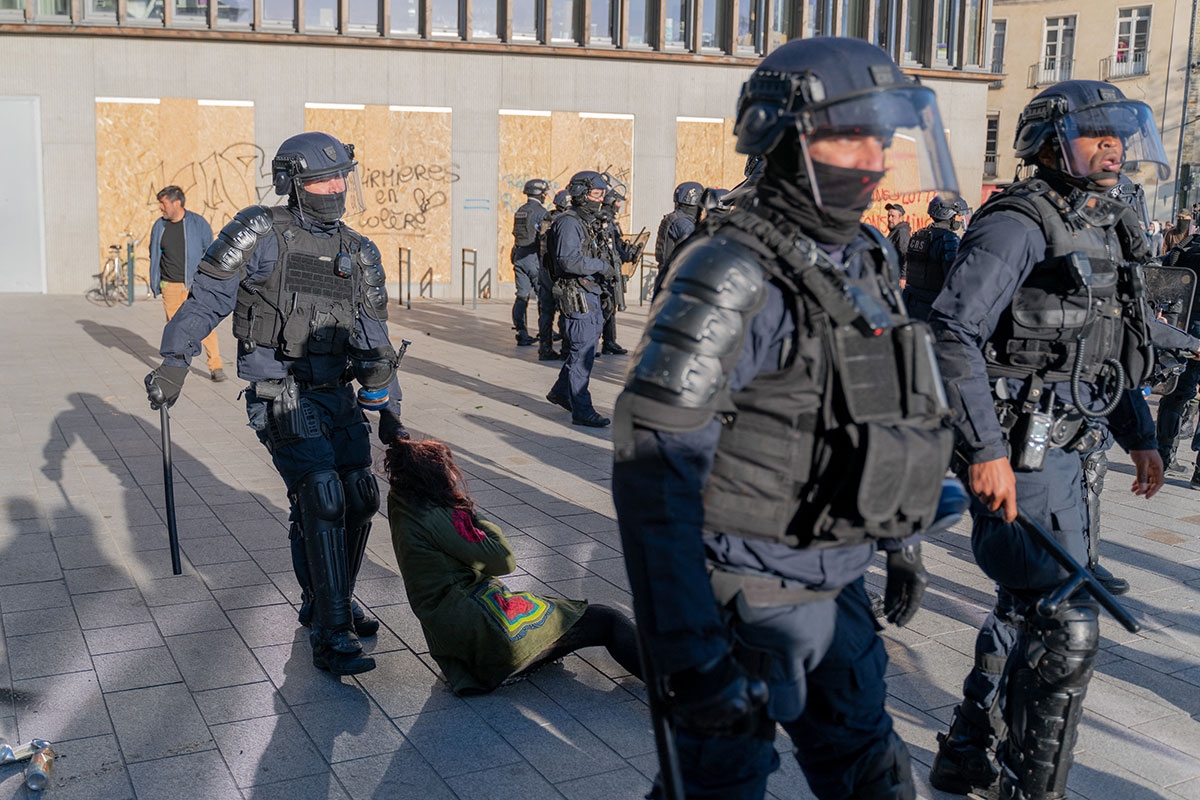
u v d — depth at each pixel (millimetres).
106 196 18266
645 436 1945
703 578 1926
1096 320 3127
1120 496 7316
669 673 1889
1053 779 3061
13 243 18141
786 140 2076
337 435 4438
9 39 17719
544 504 6648
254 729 3766
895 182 2148
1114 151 3102
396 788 3402
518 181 20047
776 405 2049
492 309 18422
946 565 5703
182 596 5004
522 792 3391
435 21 19438
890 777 2334
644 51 20219
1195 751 3773
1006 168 41781
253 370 4238
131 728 3756
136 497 6664
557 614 4121
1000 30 41188
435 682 4160
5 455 7715
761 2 20906
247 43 18500
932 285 6352
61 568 5352
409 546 4109
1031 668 3059
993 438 2920
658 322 1970
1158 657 4586
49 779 3404
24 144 17969
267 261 4199
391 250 19688
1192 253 7316
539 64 19844
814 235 2123
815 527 2066
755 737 2156
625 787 3434
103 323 15250
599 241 9078
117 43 17984
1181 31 37125
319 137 4281
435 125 19531
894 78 2082
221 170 18656
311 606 4547
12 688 4039
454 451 8055
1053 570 3070
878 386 2045
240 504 6543
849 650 2285
